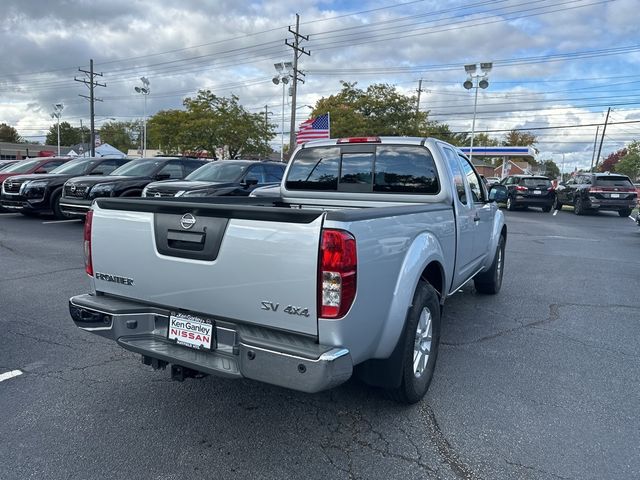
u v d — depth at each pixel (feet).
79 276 23.32
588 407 11.59
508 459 9.49
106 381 12.55
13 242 32.58
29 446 9.66
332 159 16.51
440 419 10.96
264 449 9.72
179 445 9.80
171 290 9.87
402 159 15.15
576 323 17.93
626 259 32.24
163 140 124.67
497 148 130.52
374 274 9.10
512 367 13.83
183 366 9.78
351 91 109.40
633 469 9.21
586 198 66.49
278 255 8.48
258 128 125.59
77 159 49.88
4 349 14.49
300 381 8.20
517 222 56.49
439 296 13.05
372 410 11.32
